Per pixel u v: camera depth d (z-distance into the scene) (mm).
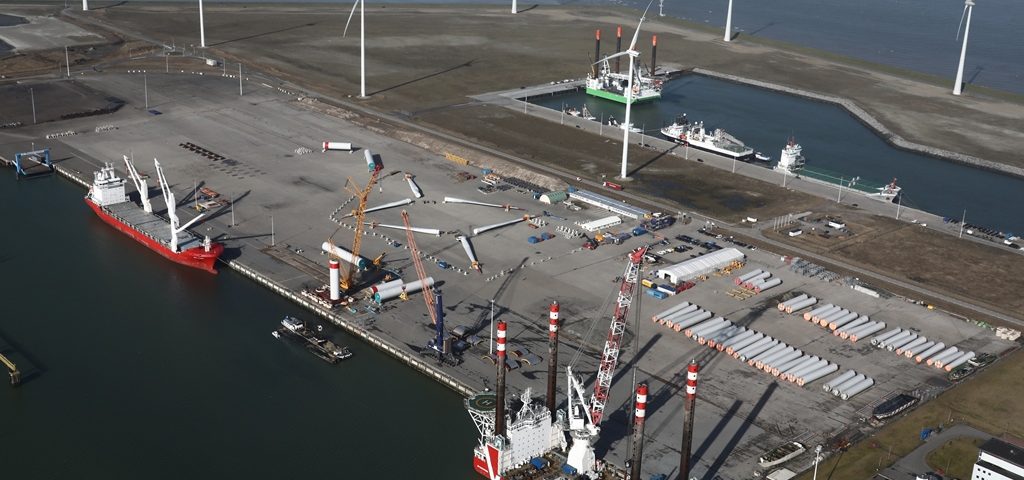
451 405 182625
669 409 176875
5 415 176000
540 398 178250
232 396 184000
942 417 177125
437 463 167500
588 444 158250
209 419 177250
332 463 166500
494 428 162000
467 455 169875
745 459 162750
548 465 162250
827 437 169875
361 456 168500
